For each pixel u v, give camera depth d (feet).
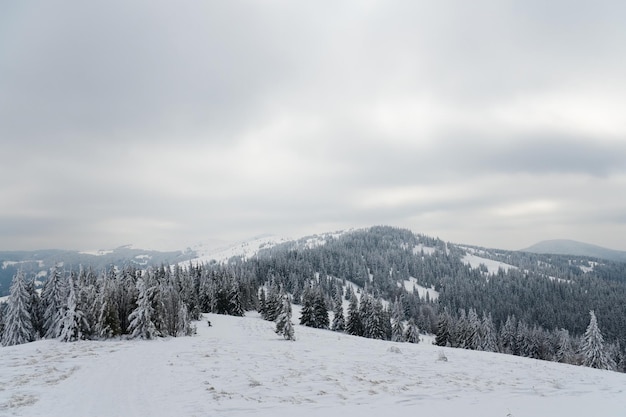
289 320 116.06
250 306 350.23
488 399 45.52
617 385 59.77
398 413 37.76
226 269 380.37
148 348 86.84
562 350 234.38
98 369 59.41
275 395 44.01
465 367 71.00
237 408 38.01
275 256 603.67
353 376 57.00
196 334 138.21
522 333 261.44
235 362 67.36
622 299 586.45
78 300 107.45
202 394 43.68
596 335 159.43
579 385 58.03
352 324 233.96
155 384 48.91
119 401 40.47
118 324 113.09
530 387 54.34
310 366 64.90
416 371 63.93
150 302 118.01
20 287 143.23
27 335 142.20
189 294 246.06
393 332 225.97
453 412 38.73
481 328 225.15
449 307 565.12
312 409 38.37
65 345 91.09
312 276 536.01
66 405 38.58
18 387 45.85
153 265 295.69
